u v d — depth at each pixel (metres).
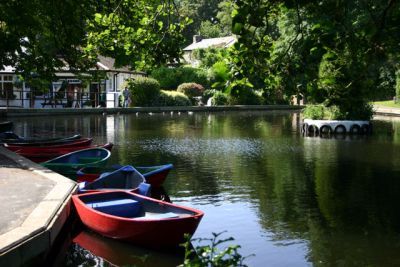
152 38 8.02
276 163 15.20
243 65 4.36
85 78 13.05
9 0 11.75
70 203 8.37
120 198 8.73
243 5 4.18
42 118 31.44
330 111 23.94
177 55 8.14
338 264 7.08
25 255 6.04
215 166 14.62
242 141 20.70
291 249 7.66
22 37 13.08
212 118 33.78
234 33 4.21
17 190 8.61
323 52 4.30
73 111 34.72
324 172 13.73
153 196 10.91
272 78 4.54
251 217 9.33
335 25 4.34
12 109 31.75
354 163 15.21
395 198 10.82
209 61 52.09
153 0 9.38
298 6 4.30
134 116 34.66
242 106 44.19
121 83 43.72
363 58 4.39
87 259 7.22
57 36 12.59
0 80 36.81
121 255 7.31
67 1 11.94
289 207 10.05
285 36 28.20
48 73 13.53
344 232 8.48
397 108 40.62
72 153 13.02
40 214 7.13
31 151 14.26
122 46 8.41
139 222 7.23
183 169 14.12
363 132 23.53
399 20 4.08
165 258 7.18
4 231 6.36
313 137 22.28
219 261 3.33
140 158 16.05
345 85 4.48
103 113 36.09
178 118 33.47
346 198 10.82
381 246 7.82
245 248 7.70
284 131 25.09
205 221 9.05
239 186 11.93
